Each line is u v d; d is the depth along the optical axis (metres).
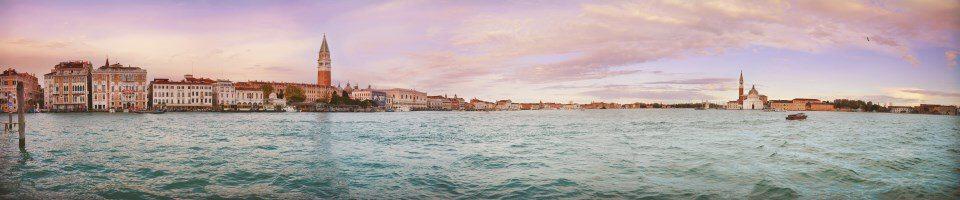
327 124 96.44
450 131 72.25
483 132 70.00
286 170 29.39
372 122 110.12
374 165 31.58
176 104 190.75
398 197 21.81
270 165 31.64
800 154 38.88
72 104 177.50
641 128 85.50
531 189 23.41
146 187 24.39
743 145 47.50
